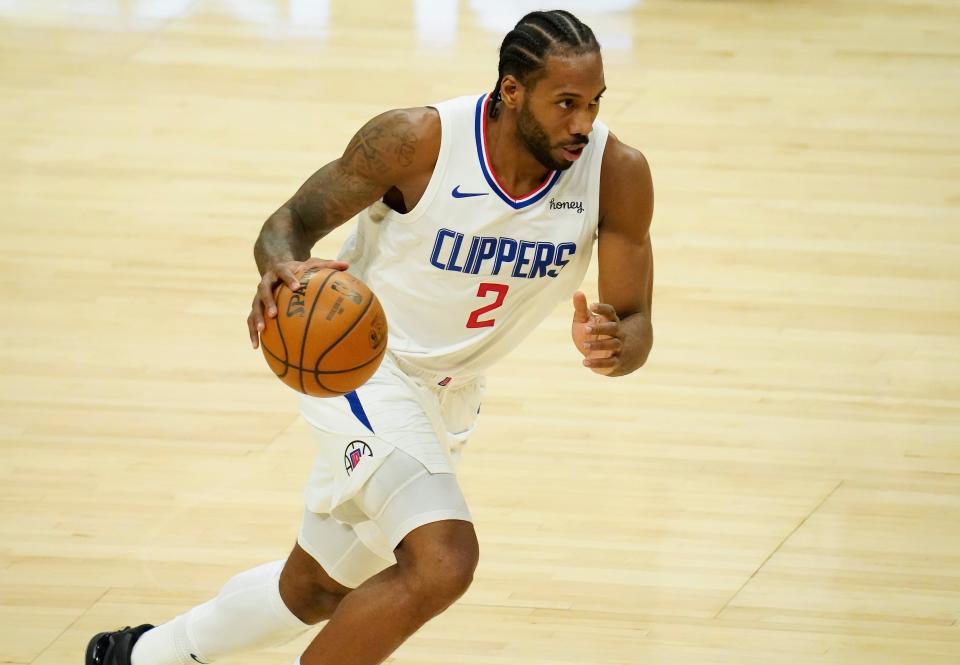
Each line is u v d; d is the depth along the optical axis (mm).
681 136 19203
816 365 13656
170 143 18422
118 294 14617
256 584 8438
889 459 12086
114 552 10547
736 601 10148
